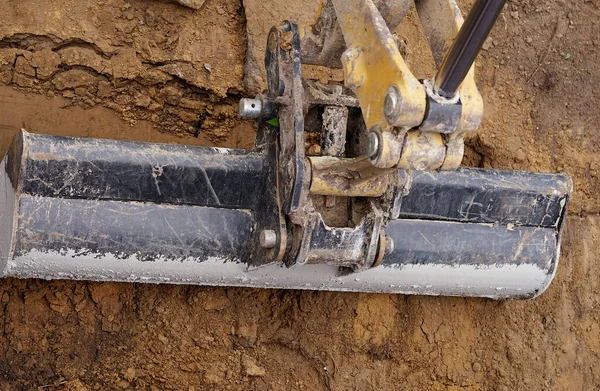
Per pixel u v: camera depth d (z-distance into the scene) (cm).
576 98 405
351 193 312
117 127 372
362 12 297
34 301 353
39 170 318
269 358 368
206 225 333
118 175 324
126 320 359
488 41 401
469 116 286
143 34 371
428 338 378
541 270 357
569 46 407
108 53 367
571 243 396
